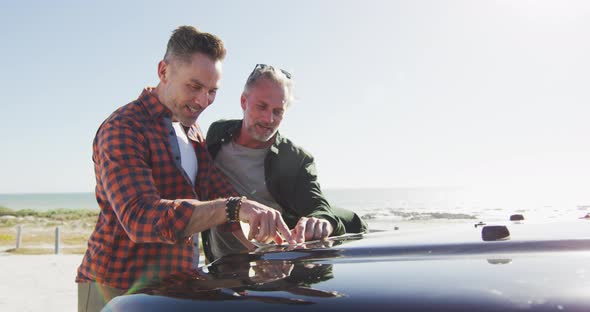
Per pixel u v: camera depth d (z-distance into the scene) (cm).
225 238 256
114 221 179
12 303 890
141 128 179
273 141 292
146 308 76
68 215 6844
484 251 87
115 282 178
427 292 62
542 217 157
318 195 284
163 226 146
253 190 289
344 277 75
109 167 164
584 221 125
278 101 272
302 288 71
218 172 237
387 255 92
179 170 190
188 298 76
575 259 75
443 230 125
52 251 2192
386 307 59
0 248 2397
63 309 840
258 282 79
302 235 155
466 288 61
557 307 53
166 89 190
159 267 182
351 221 298
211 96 195
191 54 184
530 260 76
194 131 224
